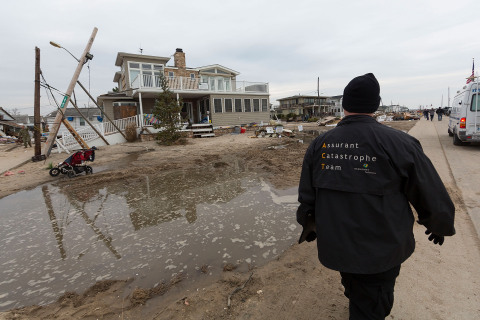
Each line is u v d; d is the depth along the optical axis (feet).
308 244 11.22
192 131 64.75
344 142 4.84
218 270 9.78
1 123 119.85
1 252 12.15
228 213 15.46
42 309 8.25
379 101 5.08
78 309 8.10
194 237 12.62
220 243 11.88
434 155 26.55
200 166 30.19
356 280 4.87
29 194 21.80
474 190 15.57
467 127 29.09
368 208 4.47
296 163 28.89
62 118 43.73
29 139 64.44
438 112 90.89
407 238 4.55
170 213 16.01
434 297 7.36
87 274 10.07
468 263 8.74
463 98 29.55
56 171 27.89
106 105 69.92
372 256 4.43
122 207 17.49
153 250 11.59
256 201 17.30
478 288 7.56
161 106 53.01
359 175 4.56
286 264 9.76
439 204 4.36
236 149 42.60
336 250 4.69
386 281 4.71
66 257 11.44
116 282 9.43
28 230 14.52
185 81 71.82
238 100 79.87
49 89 41.60
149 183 23.38
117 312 7.86
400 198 4.53
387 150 4.42
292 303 7.63
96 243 12.61
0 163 38.78
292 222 13.73
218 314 7.43
